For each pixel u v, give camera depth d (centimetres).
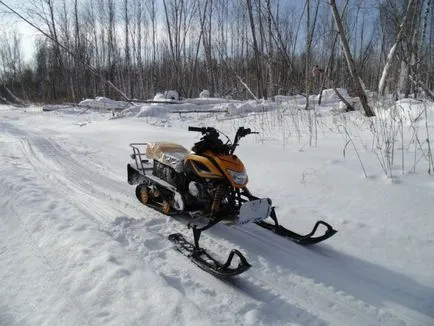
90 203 618
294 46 2455
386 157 690
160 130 1290
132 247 458
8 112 2773
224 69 3225
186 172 512
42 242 461
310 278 402
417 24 1194
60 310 331
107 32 3697
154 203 591
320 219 532
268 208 459
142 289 351
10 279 394
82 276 376
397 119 934
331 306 355
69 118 2042
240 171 461
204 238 492
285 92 2291
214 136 492
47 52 4916
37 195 627
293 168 720
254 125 1180
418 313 348
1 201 627
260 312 335
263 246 471
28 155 1003
